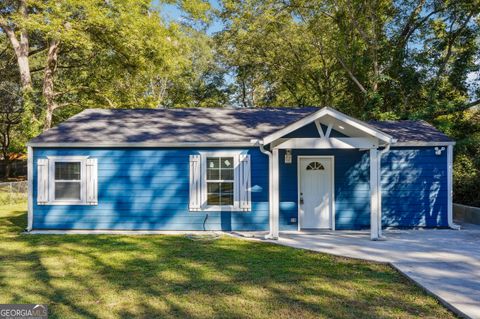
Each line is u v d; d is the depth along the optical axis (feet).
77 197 36.91
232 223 36.76
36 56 79.61
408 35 64.13
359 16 64.49
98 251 27.45
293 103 95.66
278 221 34.63
